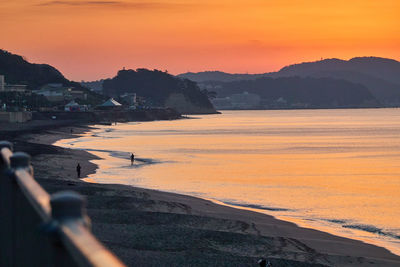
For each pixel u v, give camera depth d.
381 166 87.12
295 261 26.69
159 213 35.47
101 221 32.56
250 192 55.66
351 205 48.66
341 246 31.97
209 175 70.62
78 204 2.46
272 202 49.19
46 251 2.68
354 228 38.47
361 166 87.12
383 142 147.38
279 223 38.41
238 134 188.75
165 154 104.12
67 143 130.75
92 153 97.25
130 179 63.41
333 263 27.77
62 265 2.42
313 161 95.31
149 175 68.25
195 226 33.56
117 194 43.78
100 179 61.94
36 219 3.04
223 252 26.94
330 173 76.38
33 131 153.38
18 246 4.02
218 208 43.41
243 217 39.53
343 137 171.25
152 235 29.27
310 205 48.06
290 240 31.80
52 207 2.53
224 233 30.84
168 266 23.91
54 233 2.44
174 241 28.41
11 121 186.38
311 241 32.69
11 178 4.25
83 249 2.12
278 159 98.56
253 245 29.28
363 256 29.86
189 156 100.56
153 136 172.50
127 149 115.25
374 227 38.88
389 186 62.88
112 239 28.20
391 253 31.02
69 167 70.88
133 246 27.14
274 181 66.06
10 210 4.39
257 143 143.00
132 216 34.12
